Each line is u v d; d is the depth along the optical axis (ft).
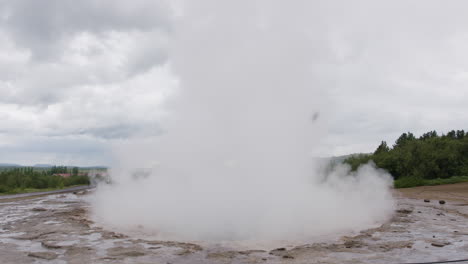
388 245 49.49
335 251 45.78
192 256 43.09
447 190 161.68
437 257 43.06
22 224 69.72
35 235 56.80
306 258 42.14
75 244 49.52
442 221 73.61
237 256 43.21
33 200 138.00
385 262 40.52
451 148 222.89
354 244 49.80
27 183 246.88
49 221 73.00
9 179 234.79
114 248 46.88
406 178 209.15
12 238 54.95
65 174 442.50
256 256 43.19
